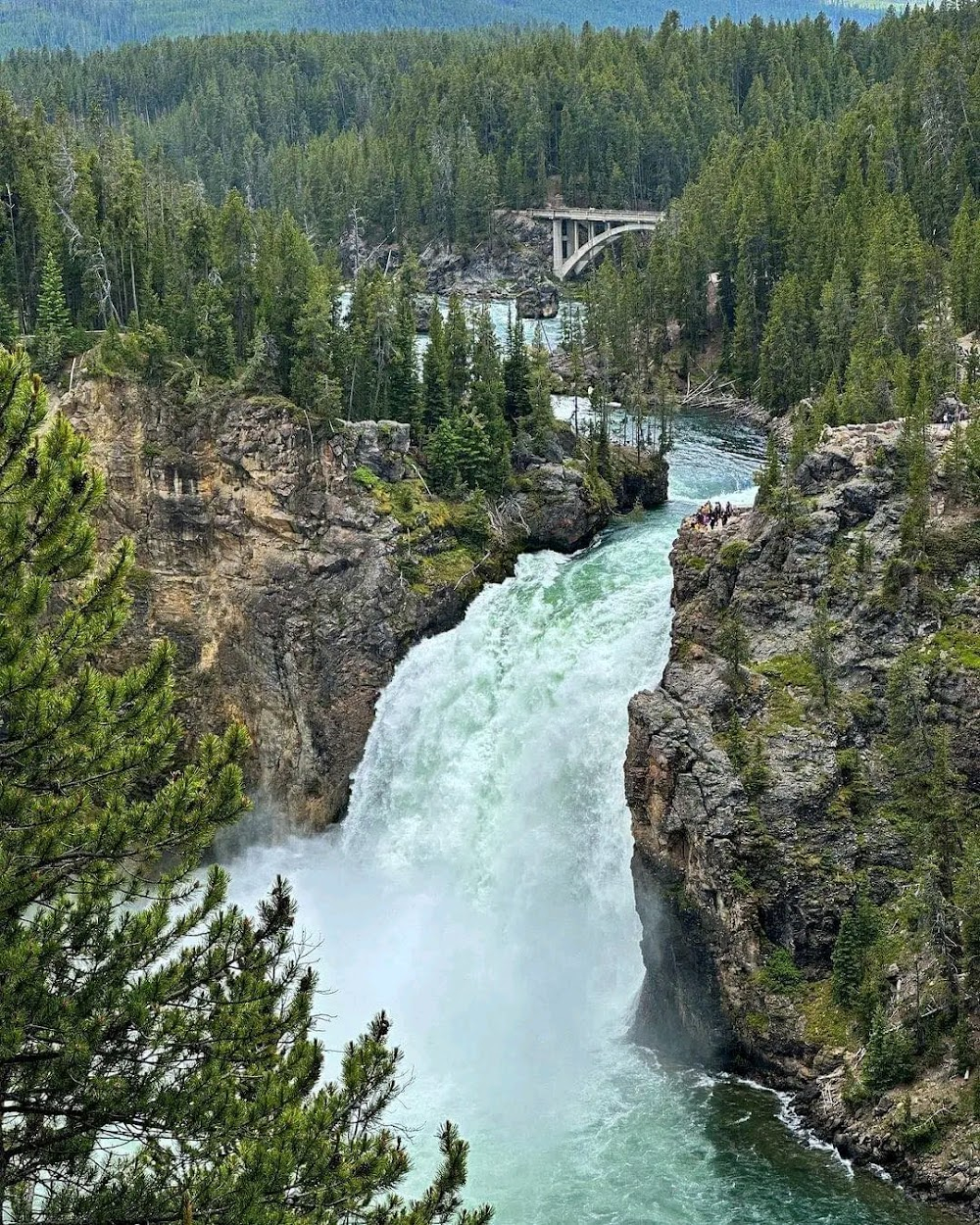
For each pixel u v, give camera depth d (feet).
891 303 463.83
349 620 346.54
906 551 267.39
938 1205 203.31
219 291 382.42
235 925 125.49
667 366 584.40
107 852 120.37
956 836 235.40
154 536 361.10
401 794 334.24
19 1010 109.70
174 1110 114.01
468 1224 125.49
